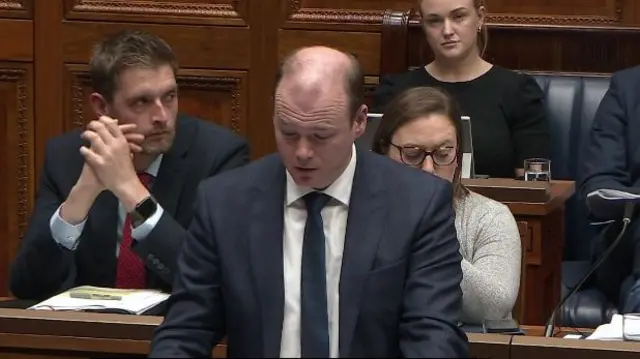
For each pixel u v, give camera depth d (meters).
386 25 7.85
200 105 8.48
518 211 5.64
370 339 3.42
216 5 8.39
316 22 8.29
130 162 4.72
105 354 4.05
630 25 8.21
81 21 8.43
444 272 3.48
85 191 4.80
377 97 7.53
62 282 5.02
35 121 8.55
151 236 4.62
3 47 8.48
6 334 4.06
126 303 4.34
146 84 4.88
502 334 3.95
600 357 3.75
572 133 7.43
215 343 3.57
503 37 7.86
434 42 7.34
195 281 3.53
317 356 3.36
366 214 3.50
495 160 7.24
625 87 6.80
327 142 3.33
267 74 8.39
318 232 3.48
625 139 6.73
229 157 5.17
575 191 7.04
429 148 4.66
